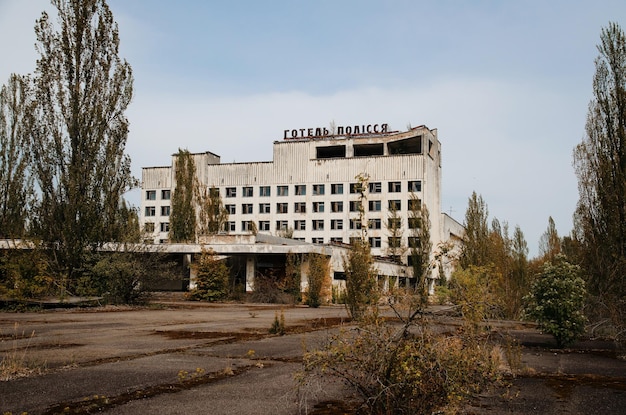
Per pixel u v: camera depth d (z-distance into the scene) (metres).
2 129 46.72
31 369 10.02
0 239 42.66
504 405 8.17
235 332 17.41
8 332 16.28
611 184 24.08
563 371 11.51
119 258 30.50
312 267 38.16
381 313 6.59
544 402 8.41
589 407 8.11
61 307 28.11
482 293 7.99
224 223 69.94
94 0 34.00
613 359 13.46
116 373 9.80
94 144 33.41
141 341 14.67
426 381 5.92
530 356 13.86
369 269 18.39
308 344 14.15
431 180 71.75
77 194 32.34
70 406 7.43
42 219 32.12
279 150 75.69
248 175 76.44
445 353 6.02
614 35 25.94
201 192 75.88
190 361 11.32
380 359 6.02
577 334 15.63
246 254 47.19
